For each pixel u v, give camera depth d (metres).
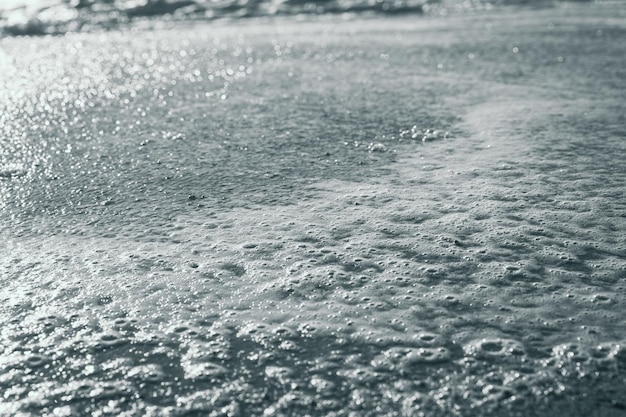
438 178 2.65
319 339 1.57
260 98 4.28
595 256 1.98
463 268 1.91
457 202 2.39
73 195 2.50
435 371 1.45
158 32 9.78
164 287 1.80
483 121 3.56
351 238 2.10
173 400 1.36
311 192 2.51
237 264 1.93
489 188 2.52
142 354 1.52
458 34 8.29
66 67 6.09
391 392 1.39
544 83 4.74
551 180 2.60
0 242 2.09
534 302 1.73
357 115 3.74
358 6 12.43
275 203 2.40
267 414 1.32
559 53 6.32
